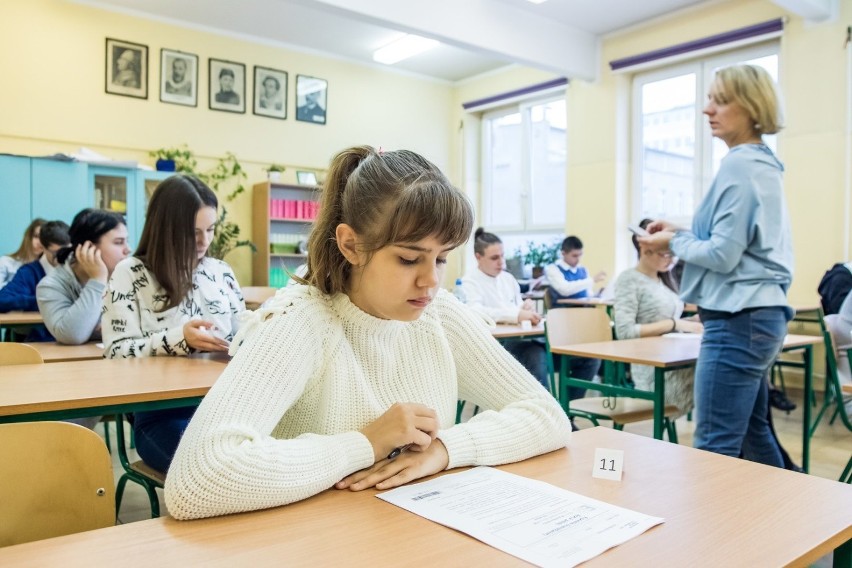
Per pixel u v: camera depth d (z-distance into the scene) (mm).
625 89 6328
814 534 712
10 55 5465
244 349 907
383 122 7637
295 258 6695
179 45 6258
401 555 652
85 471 879
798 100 4973
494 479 895
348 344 1002
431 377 1073
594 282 6398
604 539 691
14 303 3365
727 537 703
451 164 8227
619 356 2361
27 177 5211
